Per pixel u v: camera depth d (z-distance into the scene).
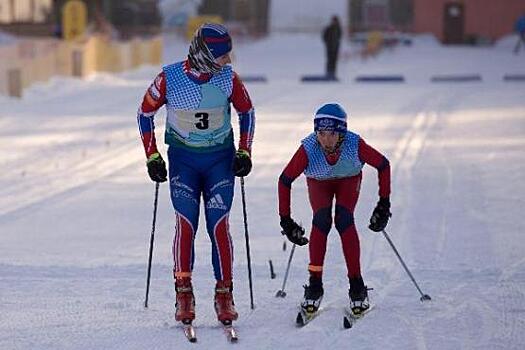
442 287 23.42
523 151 48.56
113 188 39.59
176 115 19.89
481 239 29.20
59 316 21.02
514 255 27.02
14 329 20.02
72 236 30.44
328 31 102.69
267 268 25.61
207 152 20.08
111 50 103.94
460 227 31.08
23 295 22.83
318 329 19.91
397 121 62.25
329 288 23.34
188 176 20.11
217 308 19.95
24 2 158.12
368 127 58.69
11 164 45.44
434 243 28.70
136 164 45.88
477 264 25.95
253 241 29.33
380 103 74.81
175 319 20.17
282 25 175.25
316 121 19.86
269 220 32.59
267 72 114.81
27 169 44.16
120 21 165.88
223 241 20.03
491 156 47.03
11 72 76.00
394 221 32.16
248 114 20.39
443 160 45.97
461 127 59.09
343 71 117.38
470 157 46.81
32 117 65.00
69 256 27.38
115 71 104.75
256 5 175.38
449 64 128.62
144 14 167.38
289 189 20.56
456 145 51.12
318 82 98.81
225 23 172.00
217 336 19.50
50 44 89.62
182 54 139.00
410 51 160.38
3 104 72.31
